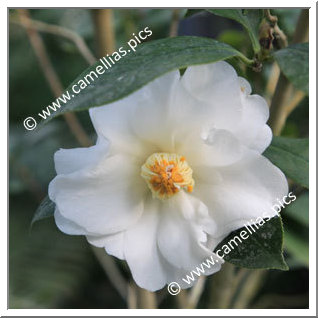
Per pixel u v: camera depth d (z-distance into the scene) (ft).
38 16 1.68
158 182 1.04
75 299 2.59
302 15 1.13
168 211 1.05
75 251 2.48
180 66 0.90
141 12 1.60
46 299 2.26
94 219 1.02
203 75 0.99
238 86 0.99
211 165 1.03
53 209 1.06
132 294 1.41
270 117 1.16
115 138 1.02
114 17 1.60
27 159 1.98
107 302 2.68
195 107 0.99
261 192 1.01
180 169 1.03
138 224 1.05
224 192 1.02
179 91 0.99
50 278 2.34
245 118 1.00
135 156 1.05
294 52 0.97
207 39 0.99
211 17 1.59
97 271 2.71
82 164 1.00
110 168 1.02
